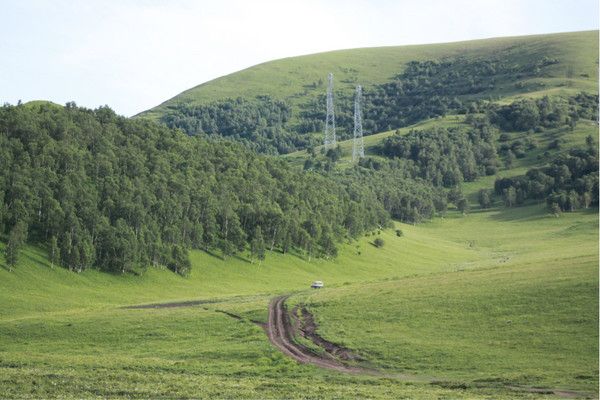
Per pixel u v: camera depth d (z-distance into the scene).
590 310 97.94
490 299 110.94
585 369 79.50
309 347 100.50
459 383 77.62
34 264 177.00
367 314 114.56
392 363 89.38
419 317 108.31
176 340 109.50
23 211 188.00
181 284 191.88
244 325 115.62
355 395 70.56
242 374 86.00
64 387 73.69
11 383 75.12
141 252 192.88
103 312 131.88
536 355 86.06
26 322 121.44
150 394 70.50
